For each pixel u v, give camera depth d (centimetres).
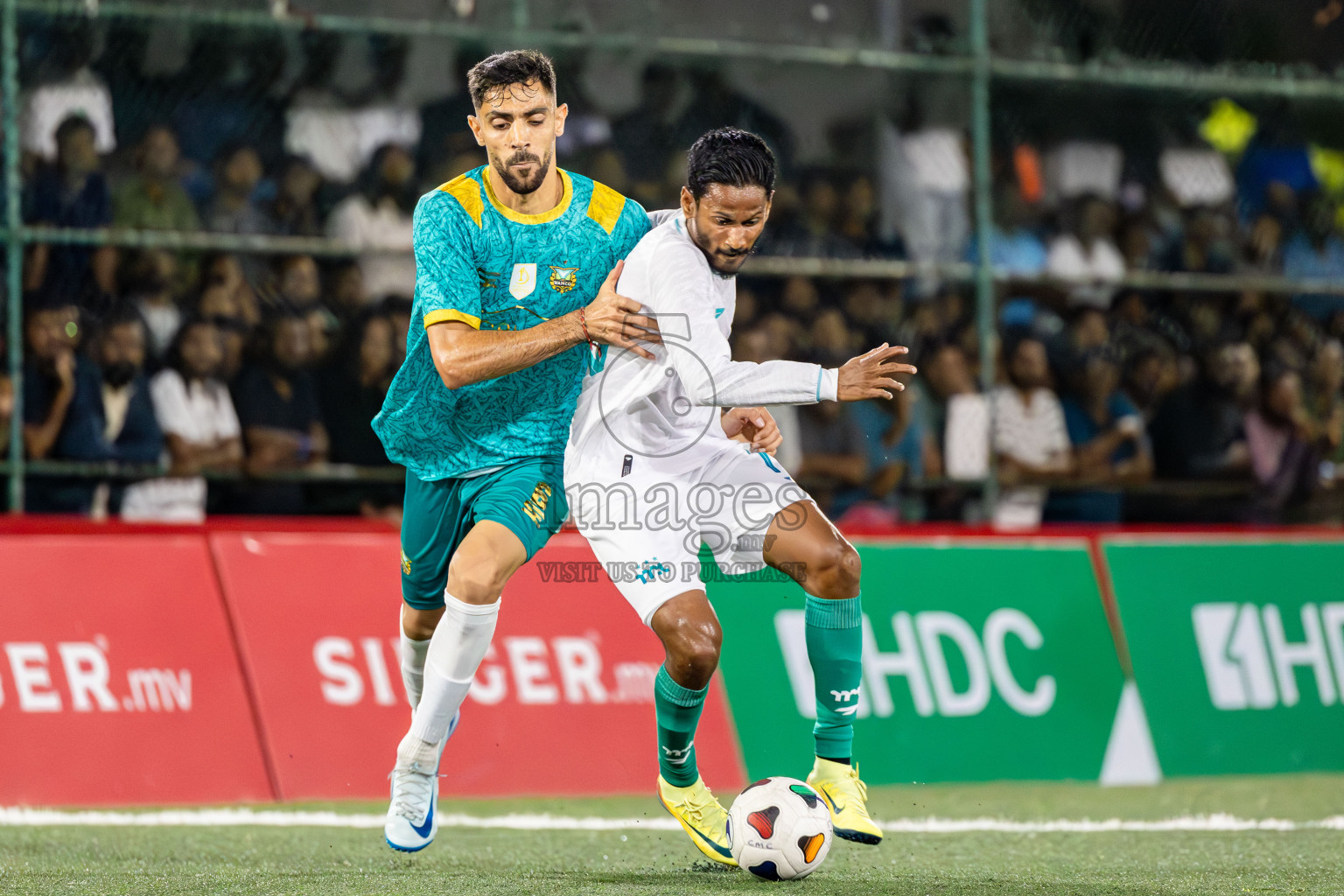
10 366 2014
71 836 1484
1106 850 1421
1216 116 2638
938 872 1242
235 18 2178
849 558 1187
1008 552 2148
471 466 1234
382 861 1313
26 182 2102
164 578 1836
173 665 1803
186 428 2100
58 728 1736
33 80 2111
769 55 2317
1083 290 2502
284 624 1864
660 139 2395
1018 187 2556
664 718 1203
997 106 2528
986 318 2377
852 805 1216
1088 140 2584
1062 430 2444
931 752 2012
